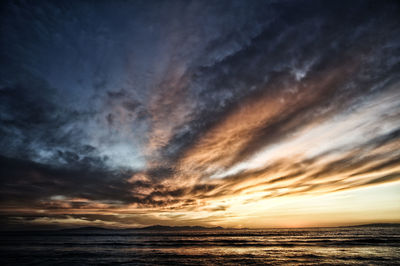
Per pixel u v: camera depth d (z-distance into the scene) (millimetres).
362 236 57219
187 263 24688
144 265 23797
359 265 22078
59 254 32500
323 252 30953
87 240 62688
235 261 25594
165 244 47500
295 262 24359
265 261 25312
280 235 77312
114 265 23875
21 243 51875
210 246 42406
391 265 21859
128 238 72750
